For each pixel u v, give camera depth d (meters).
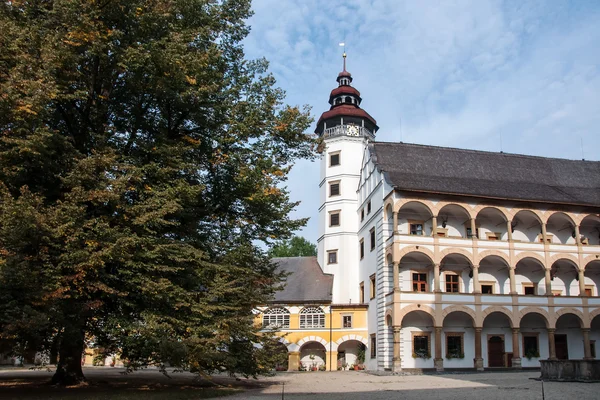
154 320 20.25
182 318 21.81
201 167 26.25
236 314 23.17
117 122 25.20
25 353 19.81
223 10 27.70
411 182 43.84
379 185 46.44
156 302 21.48
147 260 21.14
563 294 46.94
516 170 50.06
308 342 50.12
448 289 44.75
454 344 43.34
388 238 43.84
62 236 19.09
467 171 48.66
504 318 44.62
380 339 43.81
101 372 39.94
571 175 51.00
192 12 24.81
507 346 44.19
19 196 19.33
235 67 28.66
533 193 46.16
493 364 43.75
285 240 28.30
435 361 41.44
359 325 49.41
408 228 45.12
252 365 24.61
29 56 19.45
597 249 45.25
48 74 19.50
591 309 43.91
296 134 27.41
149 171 22.59
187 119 26.53
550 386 24.41
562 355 45.56
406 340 42.75
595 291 47.53
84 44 21.22
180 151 23.41
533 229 47.53
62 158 21.05
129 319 21.23
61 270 19.20
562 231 47.97
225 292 22.70
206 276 23.09
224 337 21.44
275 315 50.97
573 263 44.88
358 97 58.06
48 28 21.36
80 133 24.16
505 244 43.91
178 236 24.08
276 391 23.36
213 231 26.31
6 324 17.53
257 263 26.17
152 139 25.22
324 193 56.34
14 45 19.30
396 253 42.00
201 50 25.03
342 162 55.66
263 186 24.97
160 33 23.69
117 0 21.81
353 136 56.16
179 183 22.25
